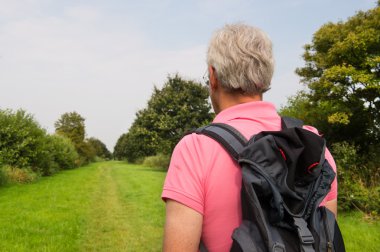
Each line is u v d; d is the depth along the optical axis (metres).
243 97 1.37
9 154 22.91
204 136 1.24
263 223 1.09
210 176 1.19
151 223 9.61
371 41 11.92
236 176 1.20
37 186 19.45
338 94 12.74
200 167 1.20
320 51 13.84
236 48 1.33
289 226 1.12
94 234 8.45
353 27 13.02
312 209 1.17
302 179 1.16
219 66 1.34
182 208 1.18
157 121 36.16
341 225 7.75
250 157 1.15
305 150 1.16
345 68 11.98
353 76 11.93
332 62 12.92
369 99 12.81
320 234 1.17
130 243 7.68
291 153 1.14
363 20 12.86
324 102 12.79
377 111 13.00
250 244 1.08
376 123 13.21
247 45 1.33
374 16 12.62
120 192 16.73
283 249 1.08
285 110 16.09
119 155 96.44
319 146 1.18
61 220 9.77
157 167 41.78
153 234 8.44
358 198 8.82
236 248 1.10
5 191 16.89
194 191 1.19
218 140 1.22
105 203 13.27
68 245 7.23
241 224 1.15
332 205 1.43
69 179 24.75
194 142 1.24
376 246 6.17
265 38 1.38
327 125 13.56
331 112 13.17
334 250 1.19
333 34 13.06
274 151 1.15
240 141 1.23
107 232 8.68
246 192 1.12
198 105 35.94
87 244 7.57
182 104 35.91
